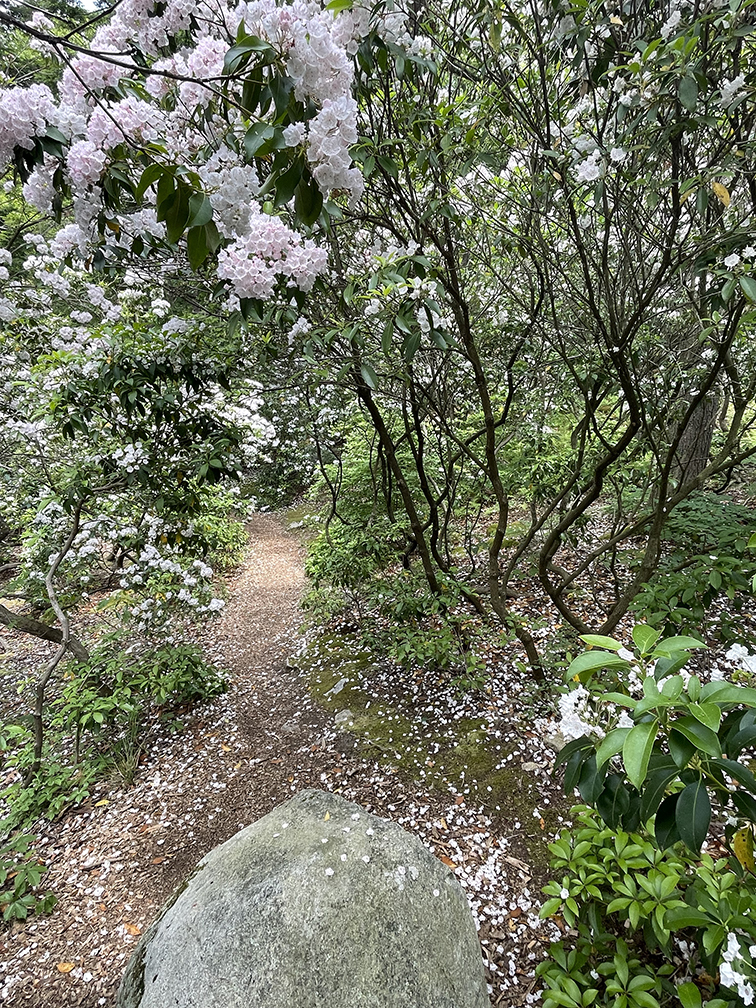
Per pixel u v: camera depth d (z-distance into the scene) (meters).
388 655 3.45
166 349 2.68
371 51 1.32
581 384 2.30
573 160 1.72
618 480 3.27
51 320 2.94
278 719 3.24
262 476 9.57
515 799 2.25
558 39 1.58
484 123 1.82
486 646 3.21
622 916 1.53
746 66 1.55
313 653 3.92
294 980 1.35
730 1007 1.09
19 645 4.88
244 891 1.54
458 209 2.10
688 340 2.40
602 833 1.48
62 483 3.51
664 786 0.91
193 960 1.45
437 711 2.88
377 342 2.30
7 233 3.18
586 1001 1.29
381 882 1.53
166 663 3.52
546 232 2.29
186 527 3.40
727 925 1.14
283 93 0.87
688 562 2.41
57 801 2.61
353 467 4.05
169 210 0.86
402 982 1.36
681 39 1.27
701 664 2.52
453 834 2.15
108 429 3.14
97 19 0.97
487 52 1.67
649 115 1.45
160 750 3.11
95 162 1.08
